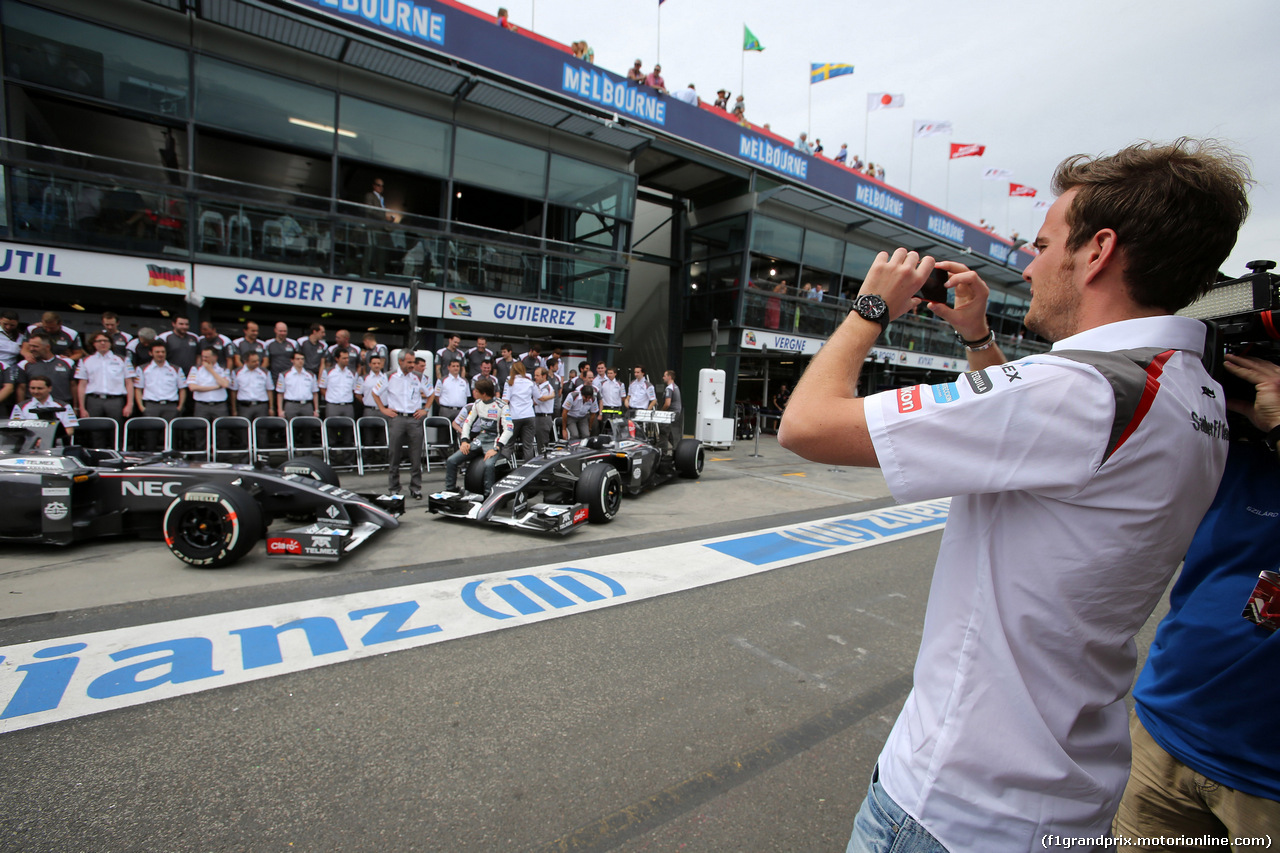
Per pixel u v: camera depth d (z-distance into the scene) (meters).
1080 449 0.77
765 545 5.74
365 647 3.27
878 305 0.98
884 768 0.99
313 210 10.16
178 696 2.73
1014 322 24.84
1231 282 1.31
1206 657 1.29
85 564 4.47
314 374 9.30
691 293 18.31
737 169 15.53
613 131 12.81
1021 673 0.84
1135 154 0.91
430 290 11.51
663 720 2.73
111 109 8.73
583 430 12.31
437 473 9.07
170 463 5.36
